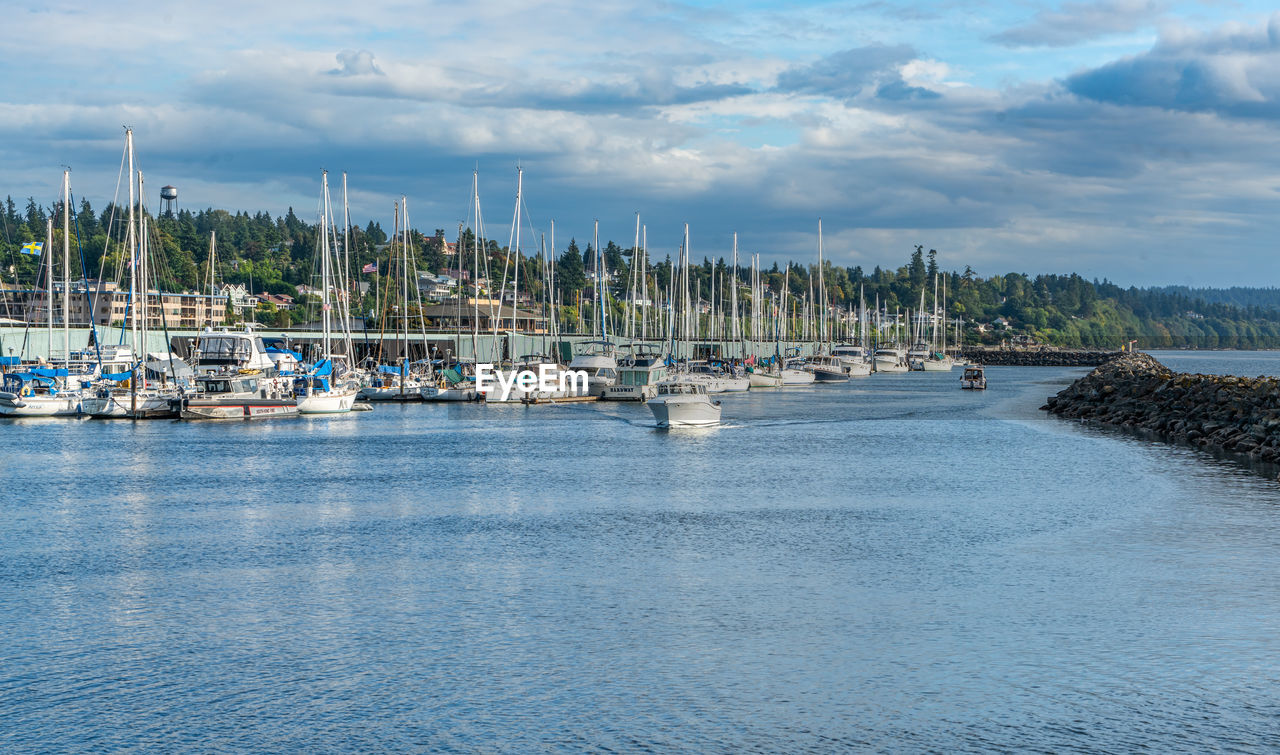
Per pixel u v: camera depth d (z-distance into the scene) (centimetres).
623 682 2906
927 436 9031
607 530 4884
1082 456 7488
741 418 10875
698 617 3475
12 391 9888
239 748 2528
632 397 12294
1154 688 2861
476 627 3375
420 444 8338
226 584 3900
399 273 14525
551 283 15662
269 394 10556
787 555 4350
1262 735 2584
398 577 3997
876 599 3678
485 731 2611
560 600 3672
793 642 3222
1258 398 8312
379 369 12681
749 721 2662
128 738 2578
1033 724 2645
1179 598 3659
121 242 13975
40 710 2736
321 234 11719
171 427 9369
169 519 5162
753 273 19900
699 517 5209
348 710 2730
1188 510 5253
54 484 6234
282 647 3186
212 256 16425
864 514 5269
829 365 18812
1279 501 5497
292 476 6588
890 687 2870
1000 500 5631
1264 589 3766
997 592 3756
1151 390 10825
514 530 4891
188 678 2944
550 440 8669
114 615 3509
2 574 4056
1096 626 3359
